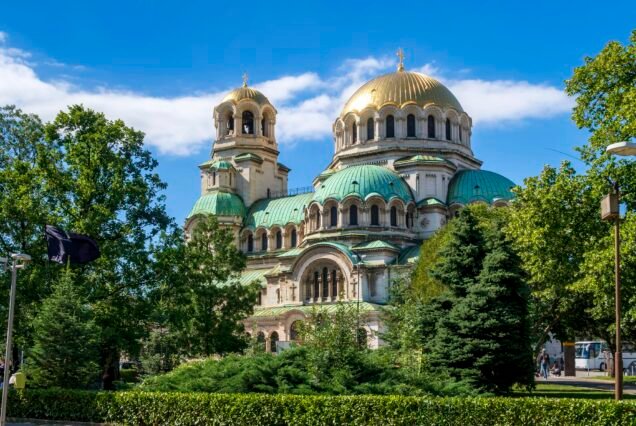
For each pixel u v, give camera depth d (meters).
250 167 139.62
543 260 52.62
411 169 121.56
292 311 109.12
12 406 45.97
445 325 50.38
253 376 40.66
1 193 57.19
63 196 58.25
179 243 61.91
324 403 36.16
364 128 129.00
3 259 41.88
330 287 110.69
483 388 46.81
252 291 77.38
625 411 31.00
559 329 76.75
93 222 56.12
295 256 118.94
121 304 58.75
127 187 59.09
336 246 109.56
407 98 127.31
